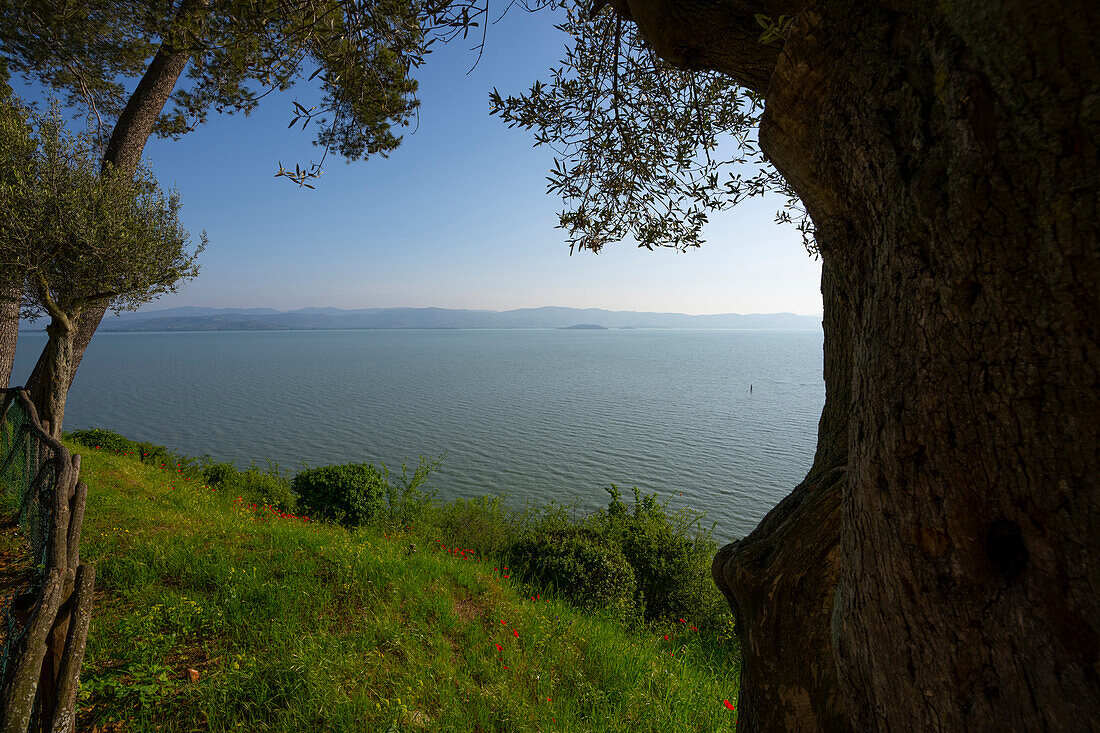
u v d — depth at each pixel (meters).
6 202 5.84
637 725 3.76
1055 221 0.71
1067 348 0.70
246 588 4.52
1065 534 0.71
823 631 1.51
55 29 6.85
